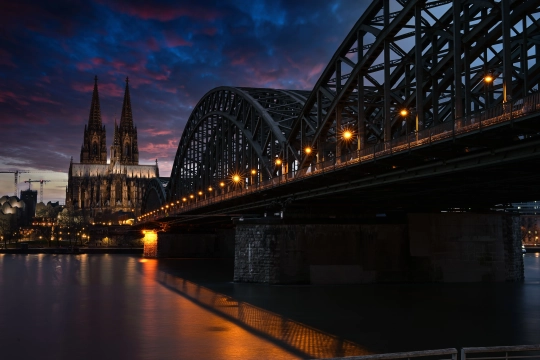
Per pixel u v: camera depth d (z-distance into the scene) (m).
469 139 33.56
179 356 32.38
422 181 43.62
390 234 62.66
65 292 65.62
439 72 46.53
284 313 45.69
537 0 35.53
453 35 40.31
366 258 62.03
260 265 63.53
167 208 147.62
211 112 112.56
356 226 62.31
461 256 63.34
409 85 47.81
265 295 55.72
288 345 34.44
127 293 63.81
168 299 57.53
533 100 28.94
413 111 54.25
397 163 41.81
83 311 49.91
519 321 41.41
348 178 50.97
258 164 86.94
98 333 39.47
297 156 69.50
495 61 46.72
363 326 39.91
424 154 38.12
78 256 165.88
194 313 47.53
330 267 61.62
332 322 41.56
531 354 31.84
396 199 57.91
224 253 151.25
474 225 64.06
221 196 86.19
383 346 33.69
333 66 59.00
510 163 34.19
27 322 44.34
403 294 54.91
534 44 46.19
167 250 148.00
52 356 33.09
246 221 65.31
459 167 37.16
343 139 57.50
